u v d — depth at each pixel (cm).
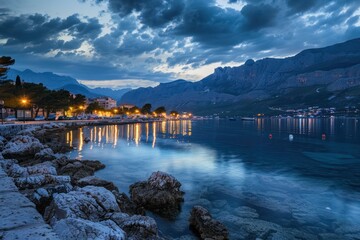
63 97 11075
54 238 593
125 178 2925
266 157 4825
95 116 17500
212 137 9019
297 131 12162
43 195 1291
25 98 8425
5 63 6700
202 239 1505
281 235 1593
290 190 2619
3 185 1125
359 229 1716
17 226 665
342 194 2494
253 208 2052
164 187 2120
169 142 7112
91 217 1131
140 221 1214
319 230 1688
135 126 14375
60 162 2850
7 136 4806
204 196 2345
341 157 4891
